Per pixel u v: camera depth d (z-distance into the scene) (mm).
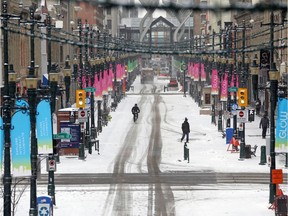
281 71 158000
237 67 166750
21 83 170375
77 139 123250
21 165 57938
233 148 128375
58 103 195375
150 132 172625
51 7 198000
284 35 154500
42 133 70375
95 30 191875
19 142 57969
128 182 97500
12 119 57906
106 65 183250
